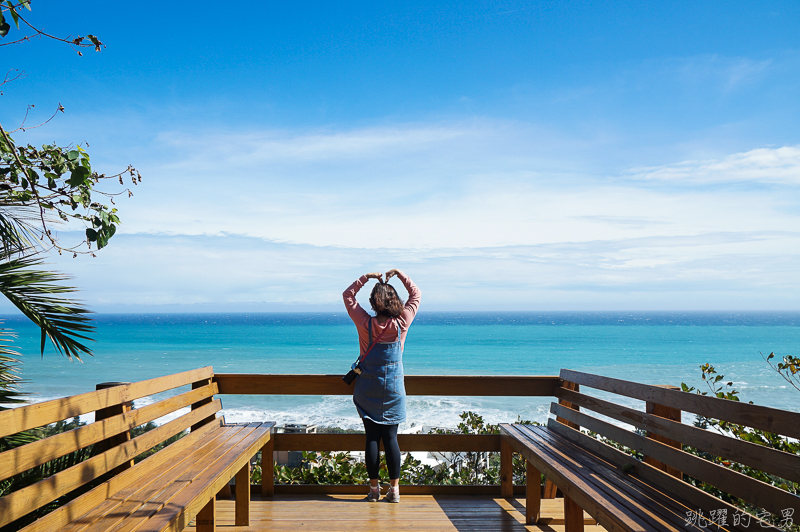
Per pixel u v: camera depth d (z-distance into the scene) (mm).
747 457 1940
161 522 1918
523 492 3844
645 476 2553
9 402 3266
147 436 2623
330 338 66250
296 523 3219
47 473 2895
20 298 3201
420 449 3910
